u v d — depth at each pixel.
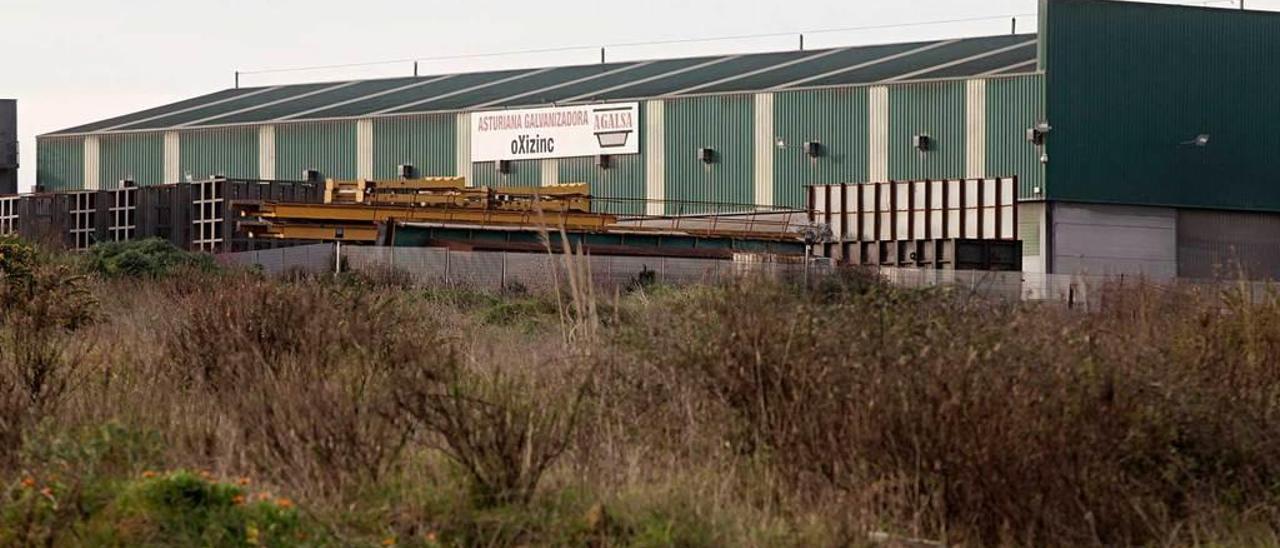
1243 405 37.03
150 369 44.00
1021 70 195.00
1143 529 32.53
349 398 34.06
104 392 38.84
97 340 51.41
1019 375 33.03
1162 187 196.50
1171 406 35.00
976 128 196.25
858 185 192.62
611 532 29.91
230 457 32.53
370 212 143.38
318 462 31.78
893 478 32.12
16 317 54.00
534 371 39.00
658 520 30.27
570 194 155.62
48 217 186.75
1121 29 195.25
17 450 33.75
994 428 31.97
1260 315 44.53
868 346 34.91
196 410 37.62
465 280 112.69
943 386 32.69
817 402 33.75
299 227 141.88
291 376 37.75
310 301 46.84
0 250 68.19
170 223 177.12
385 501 30.58
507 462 31.28
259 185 174.75
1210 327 44.41
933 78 199.88
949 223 186.12
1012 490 31.64
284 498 29.86
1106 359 35.25
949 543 31.23
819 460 33.03
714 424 35.06
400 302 57.47
